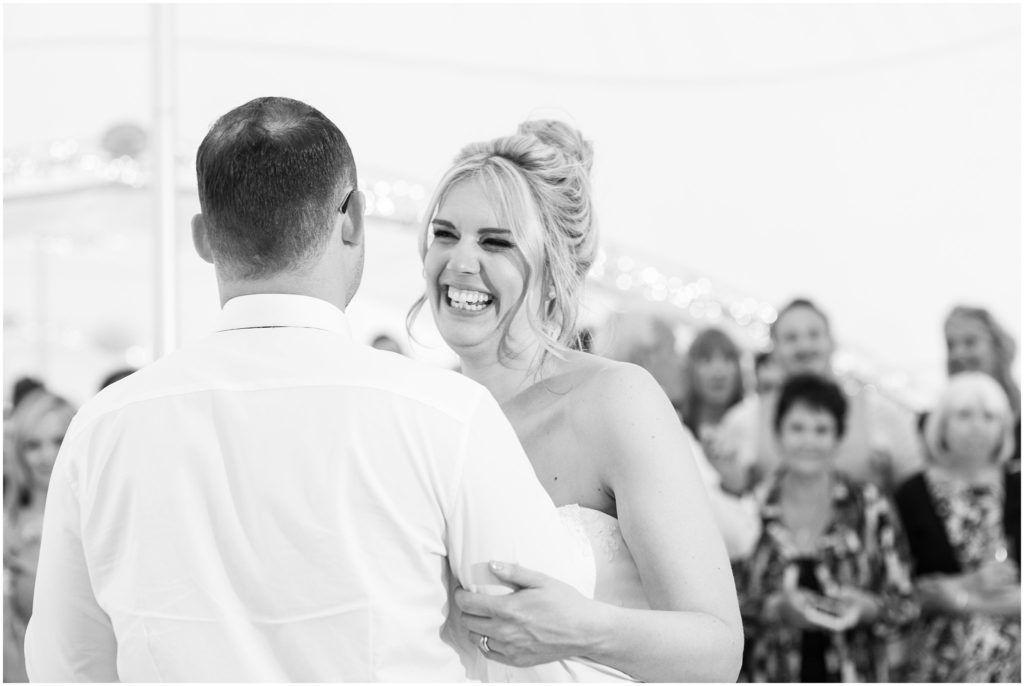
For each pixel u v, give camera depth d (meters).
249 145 1.57
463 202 2.16
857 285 4.84
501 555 1.52
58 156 4.94
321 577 1.45
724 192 4.89
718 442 4.59
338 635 1.44
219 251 1.60
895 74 4.78
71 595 1.56
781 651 4.18
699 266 4.89
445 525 1.52
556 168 2.22
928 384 4.79
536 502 1.57
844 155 4.83
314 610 1.44
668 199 4.90
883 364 4.80
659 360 4.76
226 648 1.45
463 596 1.53
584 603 1.59
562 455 2.07
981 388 4.36
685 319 4.88
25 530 4.64
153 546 1.48
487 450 1.52
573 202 2.23
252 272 1.59
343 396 1.50
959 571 4.27
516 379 2.20
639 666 1.67
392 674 1.45
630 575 1.98
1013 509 4.30
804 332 4.61
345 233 1.64
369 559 1.46
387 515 1.47
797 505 4.29
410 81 4.90
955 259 4.78
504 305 2.16
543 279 2.20
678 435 2.03
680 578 1.88
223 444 1.49
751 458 4.51
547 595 1.54
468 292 2.17
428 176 4.91
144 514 1.49
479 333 2.18
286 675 1.45
